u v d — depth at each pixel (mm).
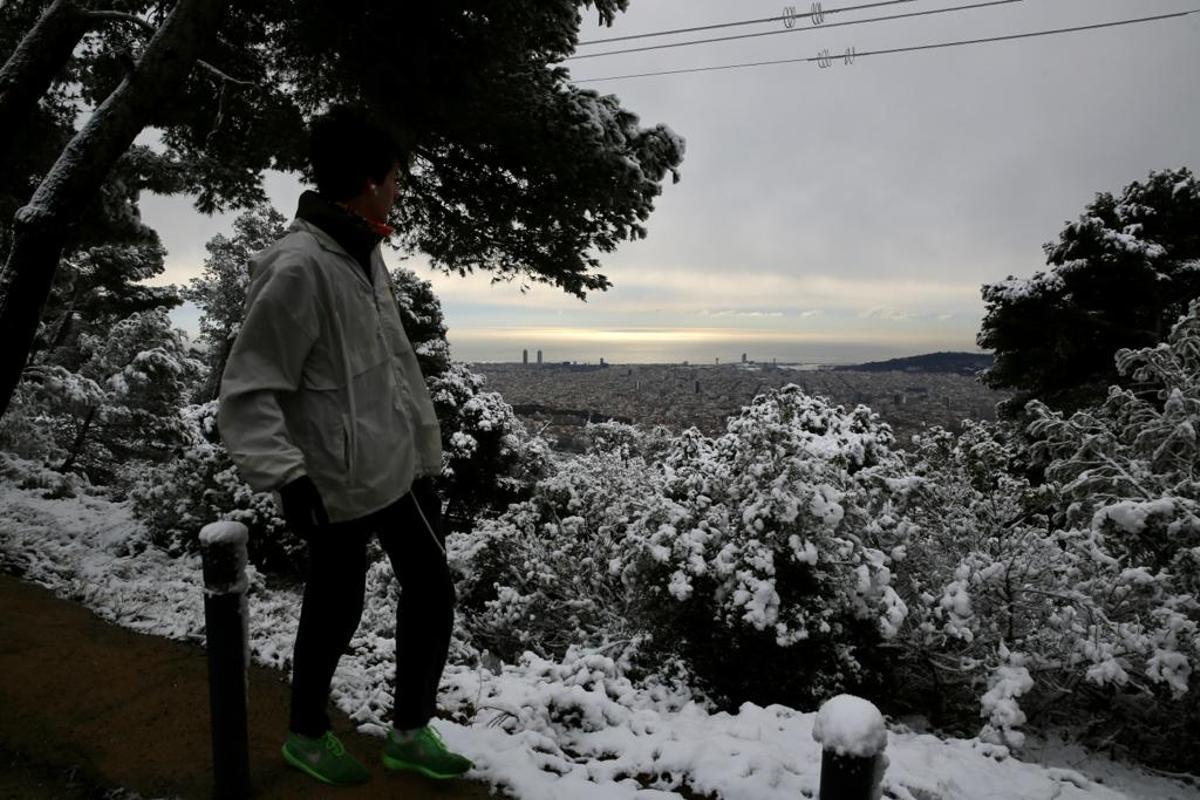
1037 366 18578
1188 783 3756
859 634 4188
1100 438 5238
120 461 12031
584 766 2465
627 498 5730
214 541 1838
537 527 6621
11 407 7105
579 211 7820
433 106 6496
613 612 5074
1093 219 16984
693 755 2535
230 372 1622
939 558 4617
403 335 1979
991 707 3494
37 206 4066
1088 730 4301
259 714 2521
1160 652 3770
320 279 1729
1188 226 18188
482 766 2264
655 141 8219
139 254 17250
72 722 2428
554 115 6953
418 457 1991
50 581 3916
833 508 3988
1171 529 4188
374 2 5750
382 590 4695
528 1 6180
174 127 7770
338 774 2018
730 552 3965
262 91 6934
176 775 2145
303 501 1587
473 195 7879
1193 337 5285
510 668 3516
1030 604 4301
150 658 2979
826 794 1340
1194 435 4832
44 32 4383
